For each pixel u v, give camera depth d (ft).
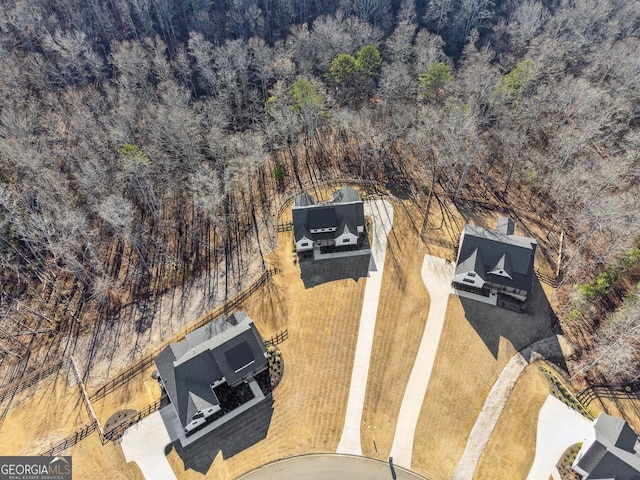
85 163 216.13
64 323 191.21
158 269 209.67
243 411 157.58
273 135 260.83
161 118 227.20
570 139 227.40
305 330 179.93
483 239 185.68
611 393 159.63
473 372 165.48
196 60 317.83
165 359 162.40
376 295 189.67
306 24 312.09
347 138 274.98
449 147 221.87
